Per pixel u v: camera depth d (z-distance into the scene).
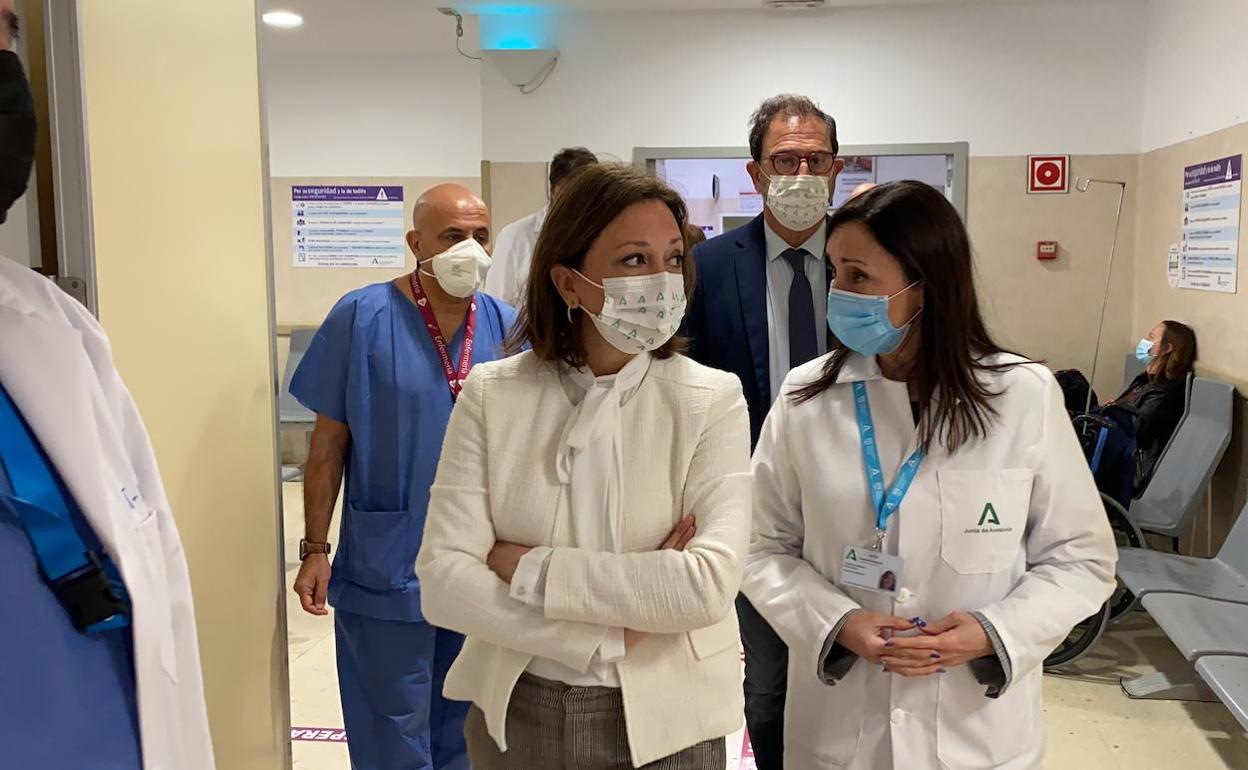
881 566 1.55
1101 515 1.60
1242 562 3.40
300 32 5.91
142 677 0.98
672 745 1.32
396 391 2.27
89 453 0.96
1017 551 1.57
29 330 0.95
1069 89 5.46
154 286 1.71
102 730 0.93
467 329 2.38
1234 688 2.51
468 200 2.33
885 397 1.63
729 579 1.30
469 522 1.36
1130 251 5.51
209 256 1.92
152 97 1.71
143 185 1.68
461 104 6.45
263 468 2.18
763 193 2.36
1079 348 5.60
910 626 1.52
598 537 1.34
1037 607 1.51
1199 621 2.94
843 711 1.61
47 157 1.54
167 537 1.13
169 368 1.76
